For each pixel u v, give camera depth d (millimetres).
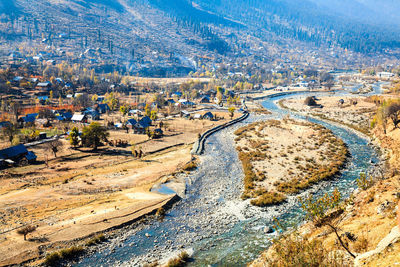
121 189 59062
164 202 51594
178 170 70875
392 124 97812
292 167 70375
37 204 50625
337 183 59031
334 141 93812
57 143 97625
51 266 34844
